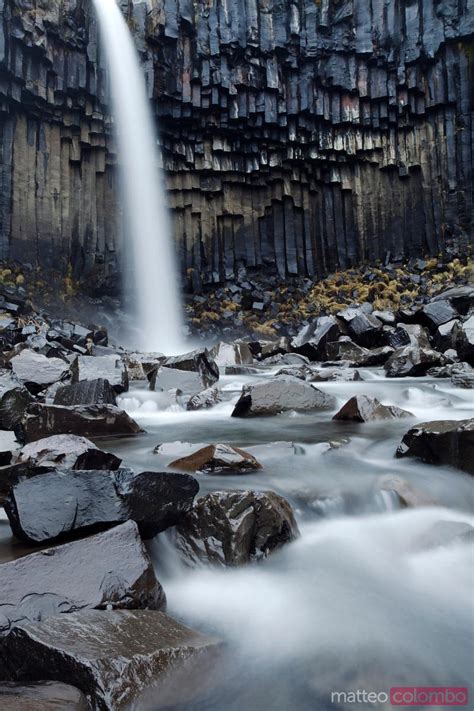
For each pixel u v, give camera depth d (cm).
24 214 2370
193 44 2617
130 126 2600
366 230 2953
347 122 2834
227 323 2588
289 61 2742
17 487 356
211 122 2733
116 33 2516
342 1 2761
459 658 275
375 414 778
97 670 221
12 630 244
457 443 526
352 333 1658
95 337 1886
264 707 238
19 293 2167
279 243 2936
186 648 254
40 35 2284
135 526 327
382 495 461
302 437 672
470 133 2727
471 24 2669
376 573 363
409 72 2780
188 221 2830
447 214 2766
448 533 403
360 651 278
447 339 1436
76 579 289
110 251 2625
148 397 934
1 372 948
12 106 2338
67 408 703
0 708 200
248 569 361
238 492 384
